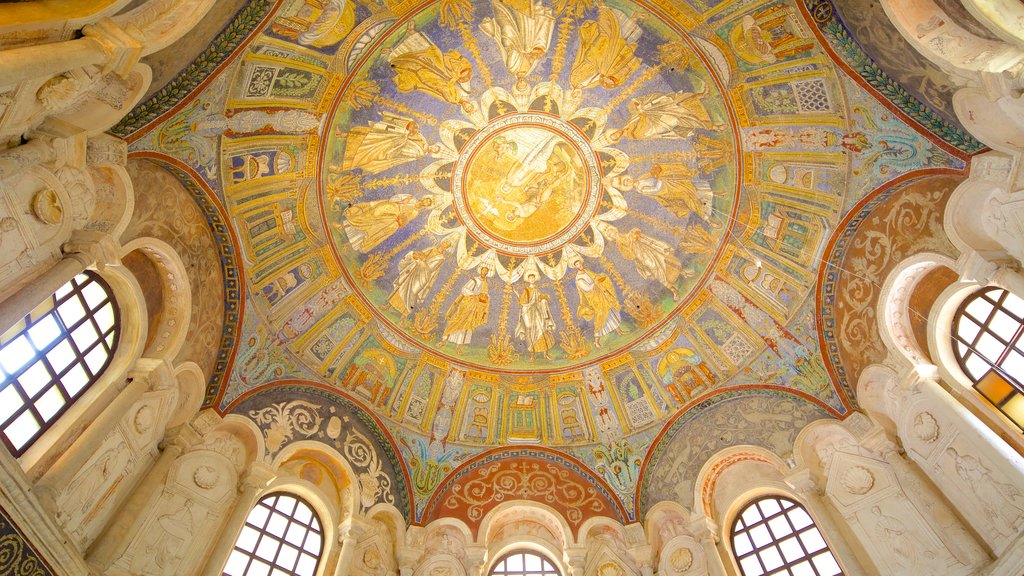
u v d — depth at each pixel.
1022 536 10.70
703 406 17.17
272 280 15.74
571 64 16.20
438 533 16.02
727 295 17.33
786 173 15.45
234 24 11.52
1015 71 9.52
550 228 19.16
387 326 17.97
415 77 15.82
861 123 13.50
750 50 14.02
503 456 17.78
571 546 15.66
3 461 8.76
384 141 16.67
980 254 11.82
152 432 12.25
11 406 9.68
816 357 15.59
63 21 8.45
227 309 14.66
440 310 18.83
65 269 10.06
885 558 12.56
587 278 19.20
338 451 15.77
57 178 9.96
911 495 12.79
